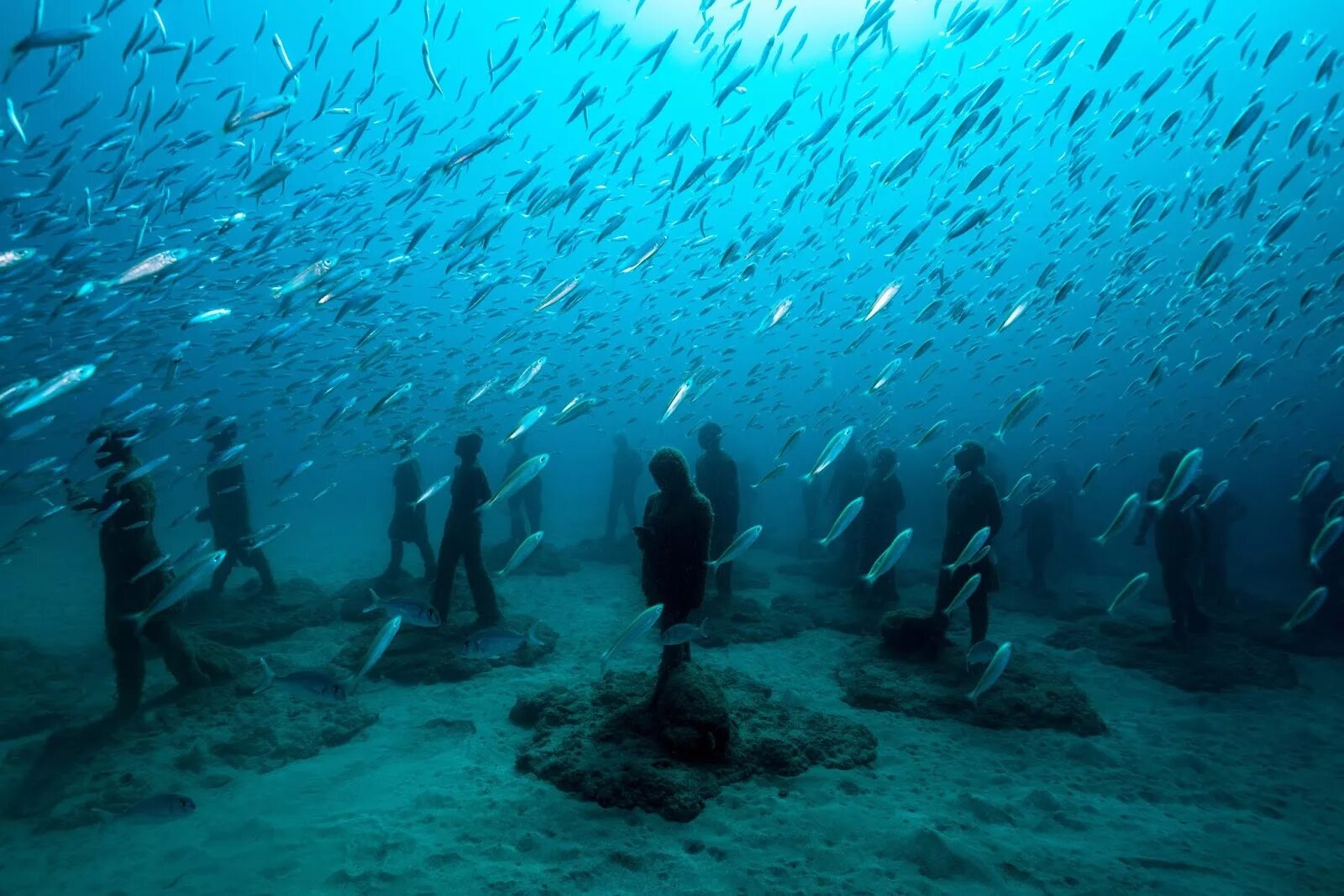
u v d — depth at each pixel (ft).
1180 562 25.43
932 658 23.11
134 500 17.93
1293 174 29.73
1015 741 17.85
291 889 11.02
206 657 20.24
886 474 31.76
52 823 13.39
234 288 34.37
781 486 79.05
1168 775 16.25
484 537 53.52
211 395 28.84
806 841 12.46
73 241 27.58
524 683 21.36
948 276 38.68
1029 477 21.22
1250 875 11.88
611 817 13.17
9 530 49.85
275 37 28.30
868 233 40.01
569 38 25.85
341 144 30.78
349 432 39.24
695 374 19.35
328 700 12.30
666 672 16.70
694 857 11.93
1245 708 20.72
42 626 28.94
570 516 65.92
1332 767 16.89
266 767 15.83
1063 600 33.09
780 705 18.76
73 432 32.63
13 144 28.25
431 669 21.81
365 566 40.81
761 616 28.63
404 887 11.00
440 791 14.28
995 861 11.96
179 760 15.80
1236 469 57.21
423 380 40.27
